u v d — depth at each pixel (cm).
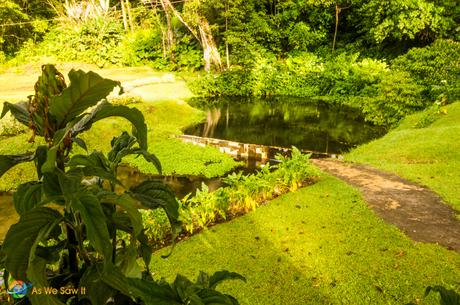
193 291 135
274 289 433
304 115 1703
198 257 506
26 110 121
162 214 573
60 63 2425
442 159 877
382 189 718
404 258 477
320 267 471
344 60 2217
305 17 2716
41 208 108
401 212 610
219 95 2150
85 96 108
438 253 484
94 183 138
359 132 1420
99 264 117
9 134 1180
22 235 104
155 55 2589
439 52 1609
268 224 589
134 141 142
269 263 486
